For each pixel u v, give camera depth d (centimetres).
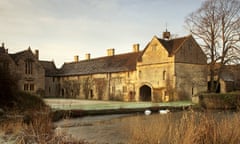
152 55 4984
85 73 6312
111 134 1727
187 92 4756
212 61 4434
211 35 4422
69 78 6850
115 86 5612
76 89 6606
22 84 5697
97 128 2003
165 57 4759
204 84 5034
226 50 4316
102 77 5912
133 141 1073
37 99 2745
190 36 4909
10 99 2492
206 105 3578
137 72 5216
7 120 1767
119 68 5588
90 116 2869
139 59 5225
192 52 4900
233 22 4297
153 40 5003
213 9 4425
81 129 1956
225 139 970
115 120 2494
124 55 5953
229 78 5800
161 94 4784
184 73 4738
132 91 5272
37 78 5997
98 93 5978
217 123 1030
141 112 3238
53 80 7225
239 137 986
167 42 5056
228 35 4322
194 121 1016
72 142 912
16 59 5709
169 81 4656
